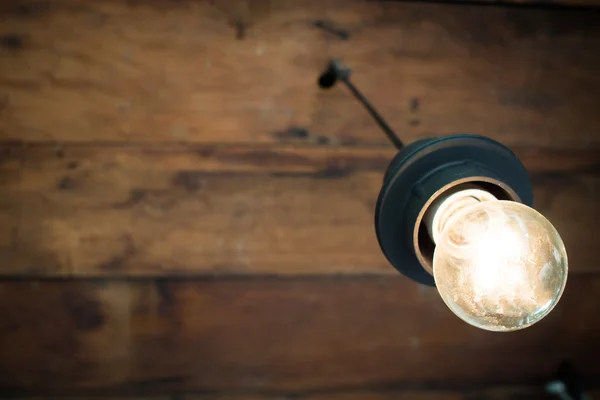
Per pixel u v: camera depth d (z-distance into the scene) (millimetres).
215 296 663
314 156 642
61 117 623
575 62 641
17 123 621
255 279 662
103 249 645
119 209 640
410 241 491
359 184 648
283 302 667
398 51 627
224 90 626
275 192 645
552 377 701
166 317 663
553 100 646
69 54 612
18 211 634
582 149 656
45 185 632
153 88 622
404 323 678
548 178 659
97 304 655
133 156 633
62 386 672
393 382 695
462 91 638
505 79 639
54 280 648
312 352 681
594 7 628
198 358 675
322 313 672
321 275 663
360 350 683
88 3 606
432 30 626
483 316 464
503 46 633
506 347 689
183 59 618
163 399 682
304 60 624
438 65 632
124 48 614
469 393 701
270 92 628
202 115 629
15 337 657
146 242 646
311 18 617
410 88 634
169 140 632
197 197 642
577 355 693
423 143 488
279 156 640
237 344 675
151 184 638
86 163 632
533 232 458
